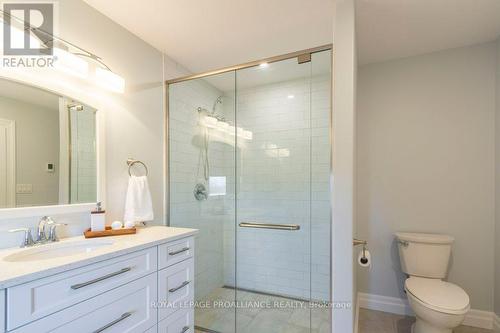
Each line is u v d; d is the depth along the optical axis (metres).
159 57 2.22
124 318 1.17
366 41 2.13
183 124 2.39
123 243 1.28
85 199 1.58
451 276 2.19
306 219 2.22
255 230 2.55
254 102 2.54
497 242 2.03
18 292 0.82
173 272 1.49
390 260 2.39
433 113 2.30
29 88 1.35
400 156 2.39
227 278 2.62
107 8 1.65
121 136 1.83
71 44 1.47
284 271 2.35
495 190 2.08
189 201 2.44
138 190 1.84
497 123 2.06
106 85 1.67
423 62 2.35
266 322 2.12
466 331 2.02
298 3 1.61
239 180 2.68
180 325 1.54
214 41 2.07
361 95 2.55
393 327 2.10
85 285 1.01
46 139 1.41
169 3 1.61
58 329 0.92
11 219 1.24
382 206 2.44
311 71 2.04
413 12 1.73
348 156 1.55
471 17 1.79
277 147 2.44
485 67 2.15
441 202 2.25
